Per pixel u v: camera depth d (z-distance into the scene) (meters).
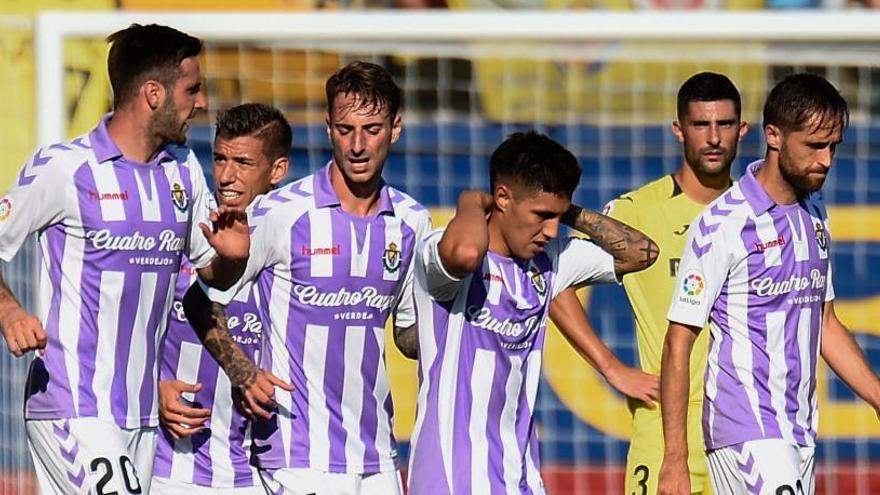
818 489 39.12
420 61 41.81
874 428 38.56
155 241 20.83
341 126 20.72
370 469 21.56
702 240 21.34
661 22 30.34
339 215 21.23
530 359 20.48
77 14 28.80
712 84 25.02
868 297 41.47
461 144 42.31
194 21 29.66
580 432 38.88
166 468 24.27
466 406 19.89
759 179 21.50
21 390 33.81
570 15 30.22
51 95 28.67
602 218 21.20
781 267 21.31
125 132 20.70
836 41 32.03
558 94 42.47
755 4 45.16
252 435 21.44
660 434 24.64
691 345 21.50
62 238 20.48
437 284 19.27
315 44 33.44
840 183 42.06
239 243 20.27
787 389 21.52
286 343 21.33
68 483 20.50
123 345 20.78
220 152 23.66
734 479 21.59
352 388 21.44
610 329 40.38
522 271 20.16
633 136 42.56
